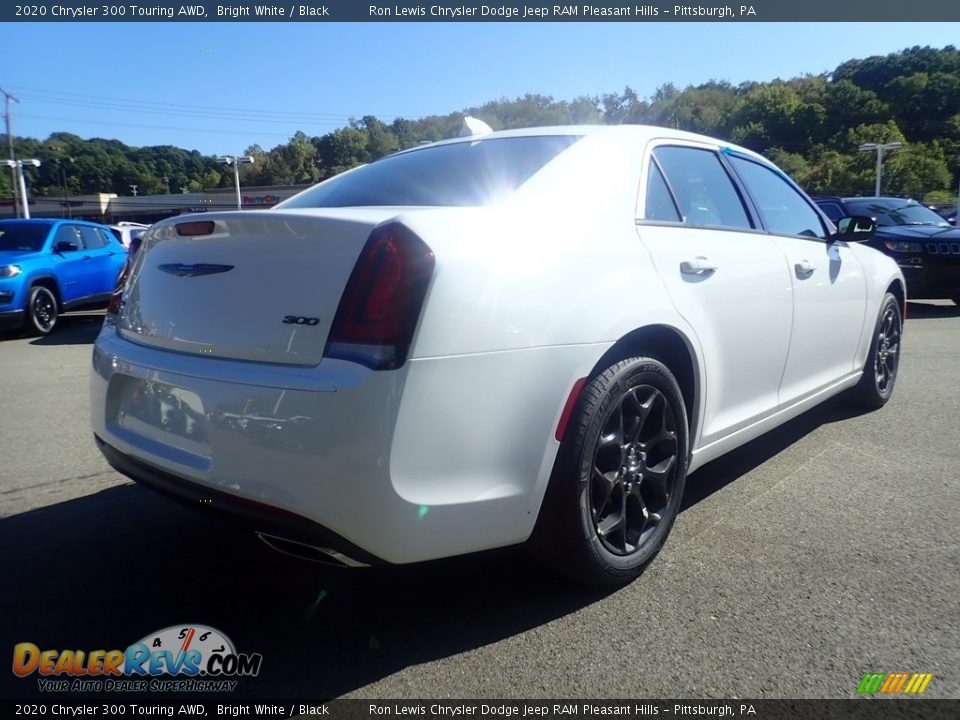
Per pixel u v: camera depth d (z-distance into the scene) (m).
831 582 2.56
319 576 2.71
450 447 2.00
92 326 10.57
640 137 2.92
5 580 2.69
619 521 2.48
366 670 2.14
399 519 1.95
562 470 2.27
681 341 2.69
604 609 2.43
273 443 1.96
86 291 10.41
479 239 2.11
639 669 2.10
